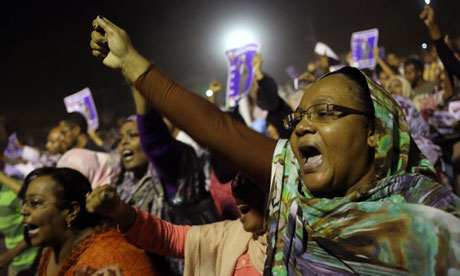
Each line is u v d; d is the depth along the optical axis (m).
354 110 1.28
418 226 1.18
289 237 1.37
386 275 1.19
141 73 1.46
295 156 1.38
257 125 5.43
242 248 1.84
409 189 1.25
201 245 1.98
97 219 2.24
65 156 3.49
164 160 2.58
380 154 1.29
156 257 2.41
